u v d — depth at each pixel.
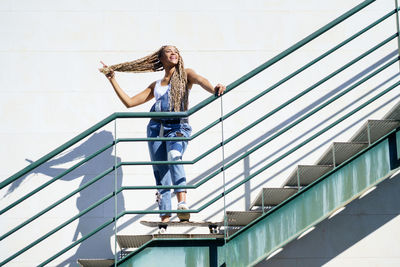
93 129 5.50
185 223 5.81
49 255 6.80
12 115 7.12
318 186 5.54
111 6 7.43
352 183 5.57
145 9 7.44
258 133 7.21
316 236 6.99
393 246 7.02
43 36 7.34
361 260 6.97
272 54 7.43
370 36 7.49
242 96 7.29
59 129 7.12
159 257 5.33
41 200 6.94
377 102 7.36
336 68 7.41
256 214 5.80
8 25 7.34
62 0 7.42
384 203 7.10
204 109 7.23
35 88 7.21
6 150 7.04
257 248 5.40
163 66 6.40
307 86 7.35
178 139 5.44
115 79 7.07
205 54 7.38
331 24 5.66
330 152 6.02
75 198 6.96
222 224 6.23
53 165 7.04
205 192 7.03
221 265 5.35
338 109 7.31
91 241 6.86
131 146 7.12
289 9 7.53
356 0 7.57
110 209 6.96
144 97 6.49
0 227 6.83
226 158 7.13
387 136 5.66
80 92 7.23
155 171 6.27
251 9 7.51
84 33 7.36
